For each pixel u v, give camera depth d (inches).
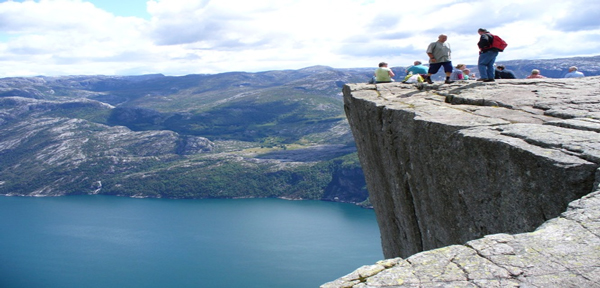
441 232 452.8
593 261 171.2
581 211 212.8
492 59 673.6
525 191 303.9
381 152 600.1
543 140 314.2
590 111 406.3
